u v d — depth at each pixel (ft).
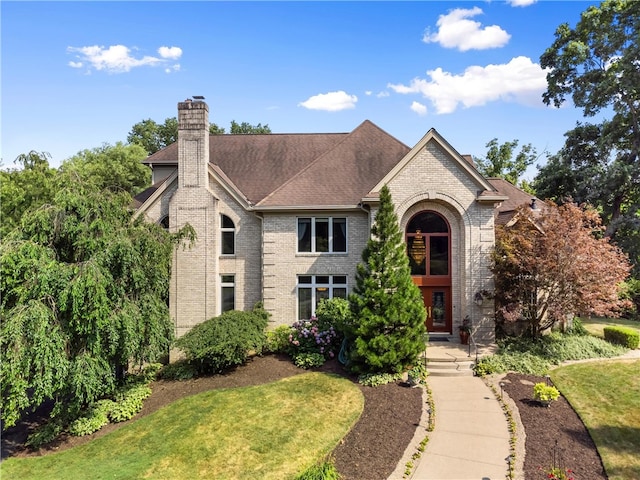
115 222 45.44
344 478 30.71
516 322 62.59
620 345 58.75
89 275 38.34
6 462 37.88
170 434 39.40
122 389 48.19
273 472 32.73
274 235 64.28
